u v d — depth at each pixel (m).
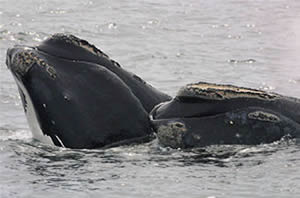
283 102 43.81
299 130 43.16
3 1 115.25
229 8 116.56
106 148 43.41
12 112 54.84
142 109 44.31
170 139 43.28
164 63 75.50
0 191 37.69
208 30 97.50
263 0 125.19
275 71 72.12
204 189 37.59
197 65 74.81
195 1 122.31
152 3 119.38
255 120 43.06
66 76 43.47
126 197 36.84
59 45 44.28
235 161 41.12
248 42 89.06
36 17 103.06
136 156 42.25
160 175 39.50
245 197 36.59
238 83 67.25
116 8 113.75
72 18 103.94
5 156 42.59
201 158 41.75
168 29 97.31
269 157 41.34
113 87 44.00
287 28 100.06
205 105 43.59
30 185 38.34
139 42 88.06
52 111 43.12
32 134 45.06
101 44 86.88
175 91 63.50
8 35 89.69
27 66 43.03
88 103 43.44
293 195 36.59
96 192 37.38
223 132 43.06
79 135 43.25
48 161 41.69
